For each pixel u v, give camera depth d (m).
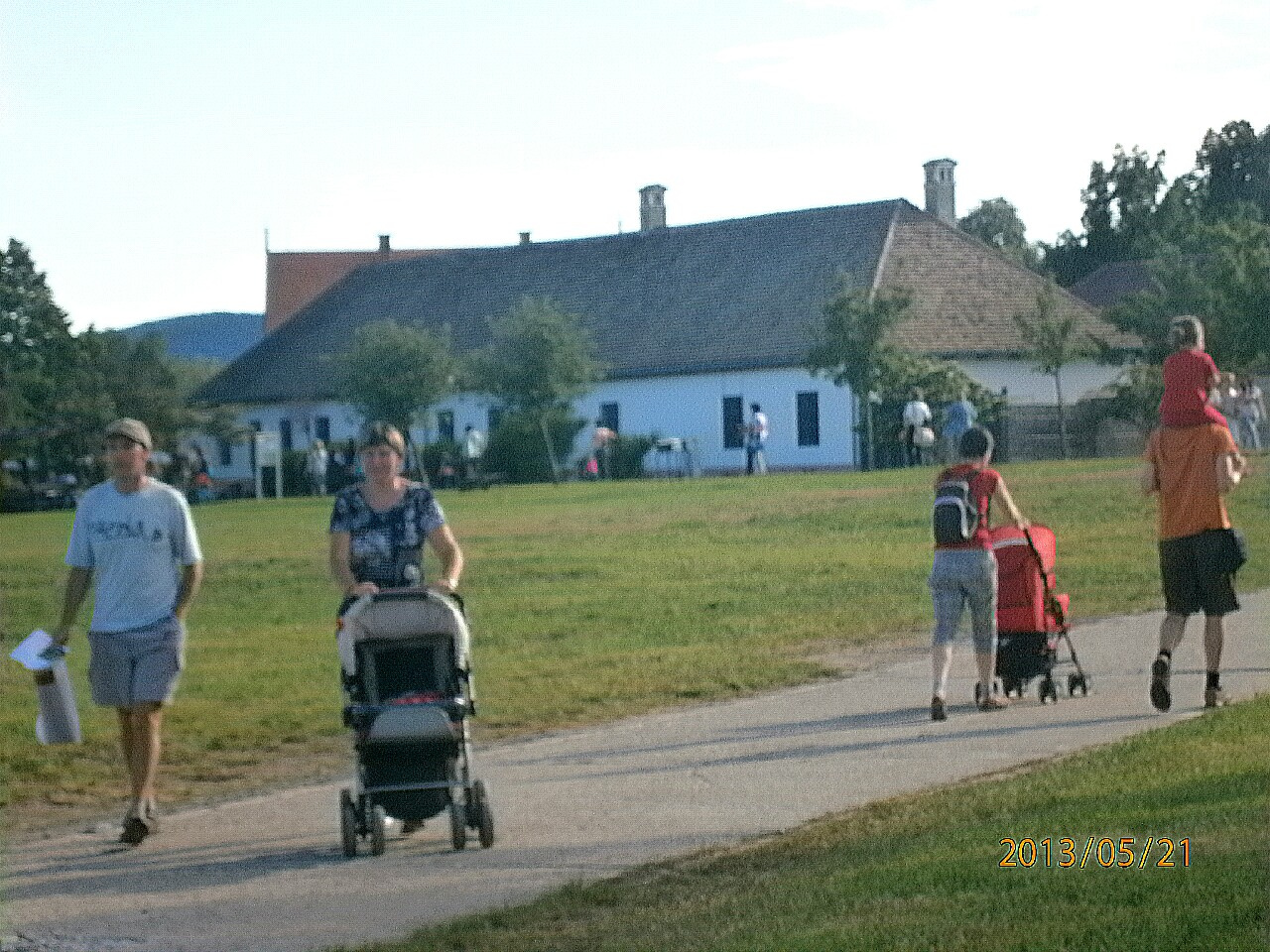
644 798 11.34
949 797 10.30
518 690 16.44
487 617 22.41
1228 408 50.09
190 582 11.22
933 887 7.95
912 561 27.12
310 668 18.67
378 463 10.52
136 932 8.70
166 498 11.18
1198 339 13.30
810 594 23.58
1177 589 13.23
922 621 20.52
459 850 10.18
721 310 74.88
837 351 61.81
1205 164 68.12
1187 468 13.17
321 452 72.81
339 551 10.50
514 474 67.38
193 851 10.67
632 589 24.94
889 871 8.35
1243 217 61.69
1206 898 7.20
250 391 92.06
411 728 10.00
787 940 7.27
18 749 14.54
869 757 12.33
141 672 11.02
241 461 92.12
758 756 12.64
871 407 62.38
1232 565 13.12
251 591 27.08
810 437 69.19
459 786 10.29
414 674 10.33
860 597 23.05
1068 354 63.53
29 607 27.31
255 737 14.66
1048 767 11.02
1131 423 64.44
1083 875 7.79
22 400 79.50
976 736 12.92
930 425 60.56
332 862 10.12
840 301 61.84
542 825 10.73
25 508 72.19
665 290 78.44
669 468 69.88
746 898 8.27
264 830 11.20
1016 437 63.28
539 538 33.69
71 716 11.11
